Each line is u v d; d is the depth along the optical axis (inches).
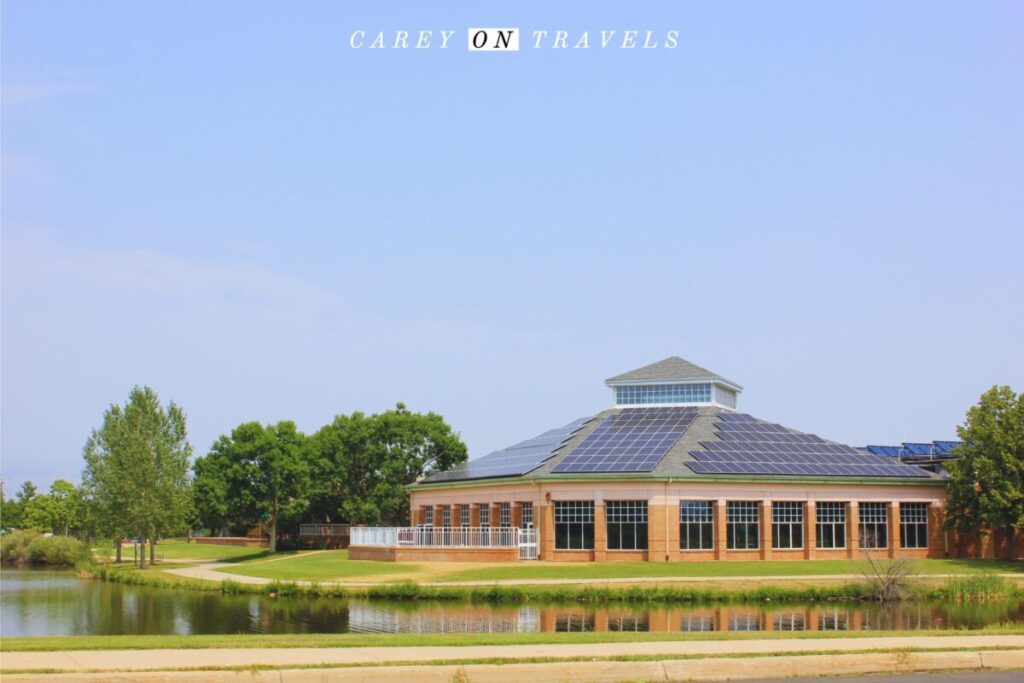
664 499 2903.5
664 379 3636.8
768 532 2974.9
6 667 981.2
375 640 1214.3
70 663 1010.7
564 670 1032.8
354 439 4453.7
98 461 4111.7
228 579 2805.1
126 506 3860.7
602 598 2304.4
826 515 3058.6
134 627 1978.3
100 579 3459.6
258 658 1053.8
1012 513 2925.7
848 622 1908.2
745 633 1342.3
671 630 1788.9
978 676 1080.8
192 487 4212.6
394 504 4362.7
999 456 2972.4
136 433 3983.8
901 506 3137.3
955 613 2060.8
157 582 3038.9
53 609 2373.3
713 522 2945.4
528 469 3097.9
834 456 3230.8
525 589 2349.9
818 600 2321.6
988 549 3159.5
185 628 1931.6
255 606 2263.8
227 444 4384.8
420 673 1003.9
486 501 3260.3
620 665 1051.3
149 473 3909.9
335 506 4618.6
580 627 1839.3
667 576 2541.8
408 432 4448.8
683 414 3516.2
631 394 3688.5
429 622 1926.7
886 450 4306.1
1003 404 3016.7
